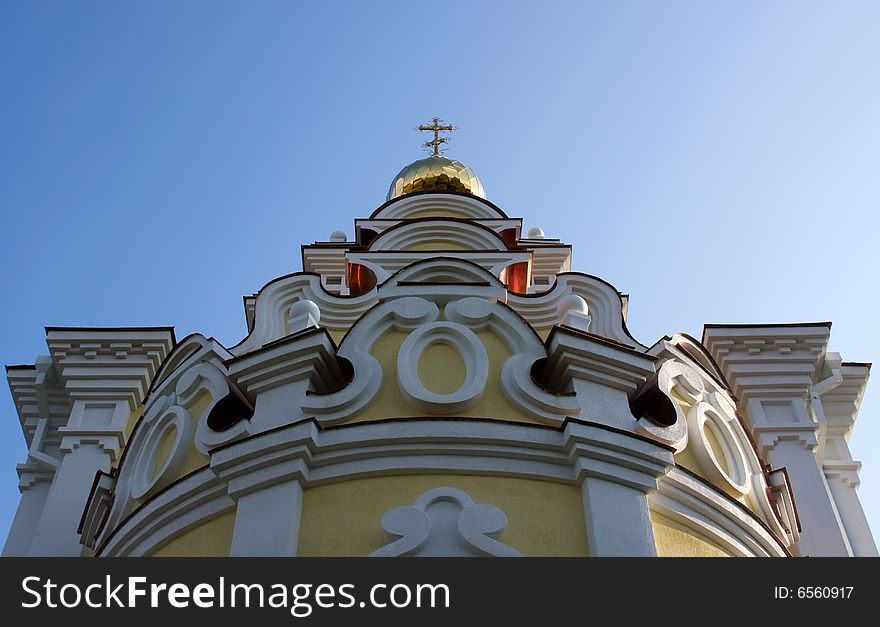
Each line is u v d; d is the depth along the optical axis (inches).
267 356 391.2
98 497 474.0
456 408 371.2
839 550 527.8
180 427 408.5
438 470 359.9
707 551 374.9
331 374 397.4
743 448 432.1
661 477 368.8
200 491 378.0
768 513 416.5
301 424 362.6
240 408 412.2
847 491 598.5
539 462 362.9
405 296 417.1
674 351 431.2
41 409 629.9
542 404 373.7
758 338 611.2
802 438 576.4
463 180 890.1
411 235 671.1
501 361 391.9
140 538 396.2
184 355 477.4
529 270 628.4
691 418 411.8
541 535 347.6
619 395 386.6
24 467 607.5
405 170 907.4
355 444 362.0
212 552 364.2
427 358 390.9
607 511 350.0
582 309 422.9
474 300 408.5
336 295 584.1
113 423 600.4
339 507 355.3
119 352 621.3
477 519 340.2
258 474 362.9
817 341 611.5
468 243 671.8
